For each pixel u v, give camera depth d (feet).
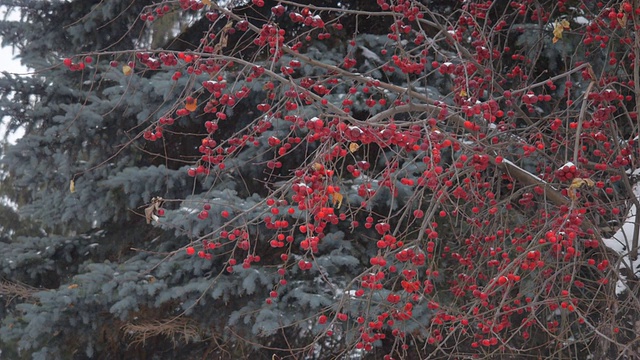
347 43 19.94
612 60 13.30
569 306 10.92
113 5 20.47
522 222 14.94
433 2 21.36
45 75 20.57
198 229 17.07
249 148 19.49
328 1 21.66
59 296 18.49
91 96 19.57
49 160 20.24
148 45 23.11
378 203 18.06
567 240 9.87
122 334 22.72
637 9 12.38
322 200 9.22
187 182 19.65
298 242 18.79
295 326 18.81
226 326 17.67
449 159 17.93
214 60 10.70
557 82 19.34
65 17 21.30
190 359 23.25
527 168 17.87
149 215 10.01
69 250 22.59
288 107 10.34
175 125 21.71
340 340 19.93
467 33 19.02
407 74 11.22
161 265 18.70
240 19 11.06
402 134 9.21
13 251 21.77
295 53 11.50
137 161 22.21
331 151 9.66
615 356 13.84
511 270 10.84
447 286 18.28
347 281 17.76
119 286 18.45
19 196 32.68
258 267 18.62
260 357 21.53
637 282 12.71
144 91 18.62
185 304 18.48
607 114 11.20
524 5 15.52
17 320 20.40
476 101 10.59
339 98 18.11
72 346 21.25
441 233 18.40
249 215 17.49
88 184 20.65
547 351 17.39
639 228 13.55
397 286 18.39
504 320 12.89
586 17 16.22
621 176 13.03
